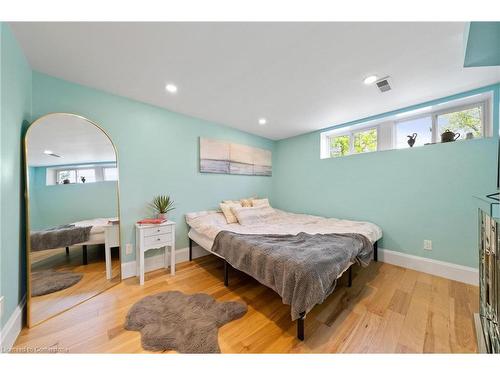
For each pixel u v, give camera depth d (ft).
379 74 5.83
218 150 10.26
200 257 9.44
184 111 8.67
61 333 4.41
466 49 3.87
